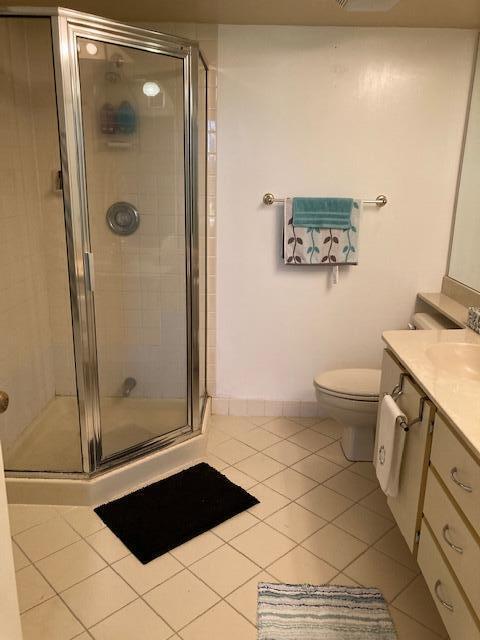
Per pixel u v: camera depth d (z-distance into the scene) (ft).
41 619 5.49
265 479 8.05
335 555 6.48
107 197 8.16
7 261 8.09
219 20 8.25
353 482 8.03
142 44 6.86
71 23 6.18
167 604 5.71
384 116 8.80
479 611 3.97
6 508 3.49
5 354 7.94
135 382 8.66
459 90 8.66
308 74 8.64
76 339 6.99
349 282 9.58
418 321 8.80
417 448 5.40
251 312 9.77
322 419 10.14
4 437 7.82
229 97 8.75
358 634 5.36
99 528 6.87
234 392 10.21
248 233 9.36
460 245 8.88
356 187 9.12
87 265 7.09
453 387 5.07
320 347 9.94
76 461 7.62
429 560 5.07
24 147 8.57
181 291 8.16
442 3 7.23
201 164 8.64
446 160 8.97
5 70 7.94
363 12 7.72
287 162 9.02
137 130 7.88
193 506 7.34
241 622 5.49
